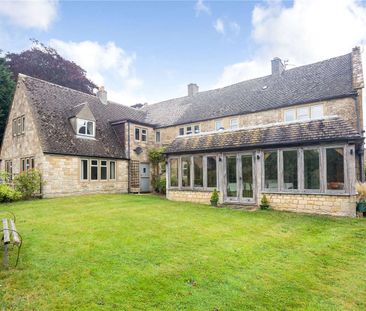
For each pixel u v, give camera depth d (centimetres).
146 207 1277
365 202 1092
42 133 1756
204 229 845
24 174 1614
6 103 2555
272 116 1891
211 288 451
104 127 2239
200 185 1520
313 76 1950
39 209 1200
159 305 391
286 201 1227
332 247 695
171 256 593
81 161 1905
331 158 1127
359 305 418
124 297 409
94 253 595
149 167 2441
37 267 510
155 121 2689
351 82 1652
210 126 2216
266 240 744
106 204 1370
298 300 425
